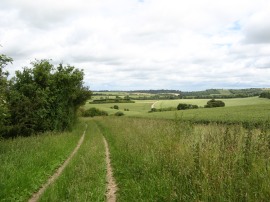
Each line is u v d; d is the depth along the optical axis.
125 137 18.31
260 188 5.78
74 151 17.92
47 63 27.83
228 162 7.02
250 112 46.03
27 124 23.94
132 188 8.14
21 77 26.12
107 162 13.37
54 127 28.08
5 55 15.87
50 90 28.02
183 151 9.00
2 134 21.89
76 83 32.12
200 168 7.14
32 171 10.55
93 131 34.97
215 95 146.75
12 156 11.56
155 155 10.19
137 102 137.38
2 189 8.16
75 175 9.64
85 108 110.81
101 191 8.23
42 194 7.93
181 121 11.67
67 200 7.19
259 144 7.52
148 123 22.38
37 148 14.57
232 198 5.82
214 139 9.06
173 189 6.96
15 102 23.48
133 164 10.72
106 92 196.12
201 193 6.31
